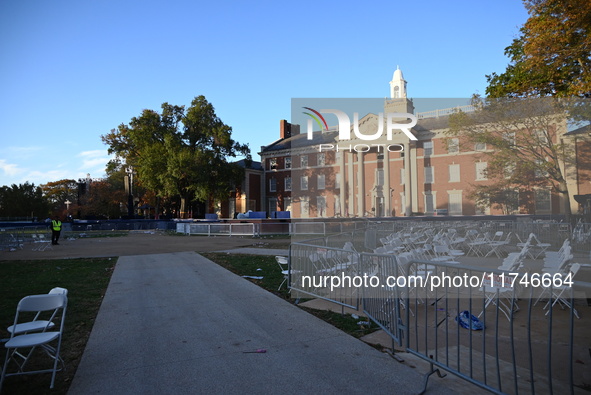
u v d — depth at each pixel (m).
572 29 12.91
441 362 4.72
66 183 86.44
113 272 12.38
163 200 61.16
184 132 49.75
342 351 5.29
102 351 5.46
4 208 74.50
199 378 4.52
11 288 10.06
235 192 59.25
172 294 9.04
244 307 7.75
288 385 4.30
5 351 5.65
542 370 4.41
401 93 52.03
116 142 53.97
